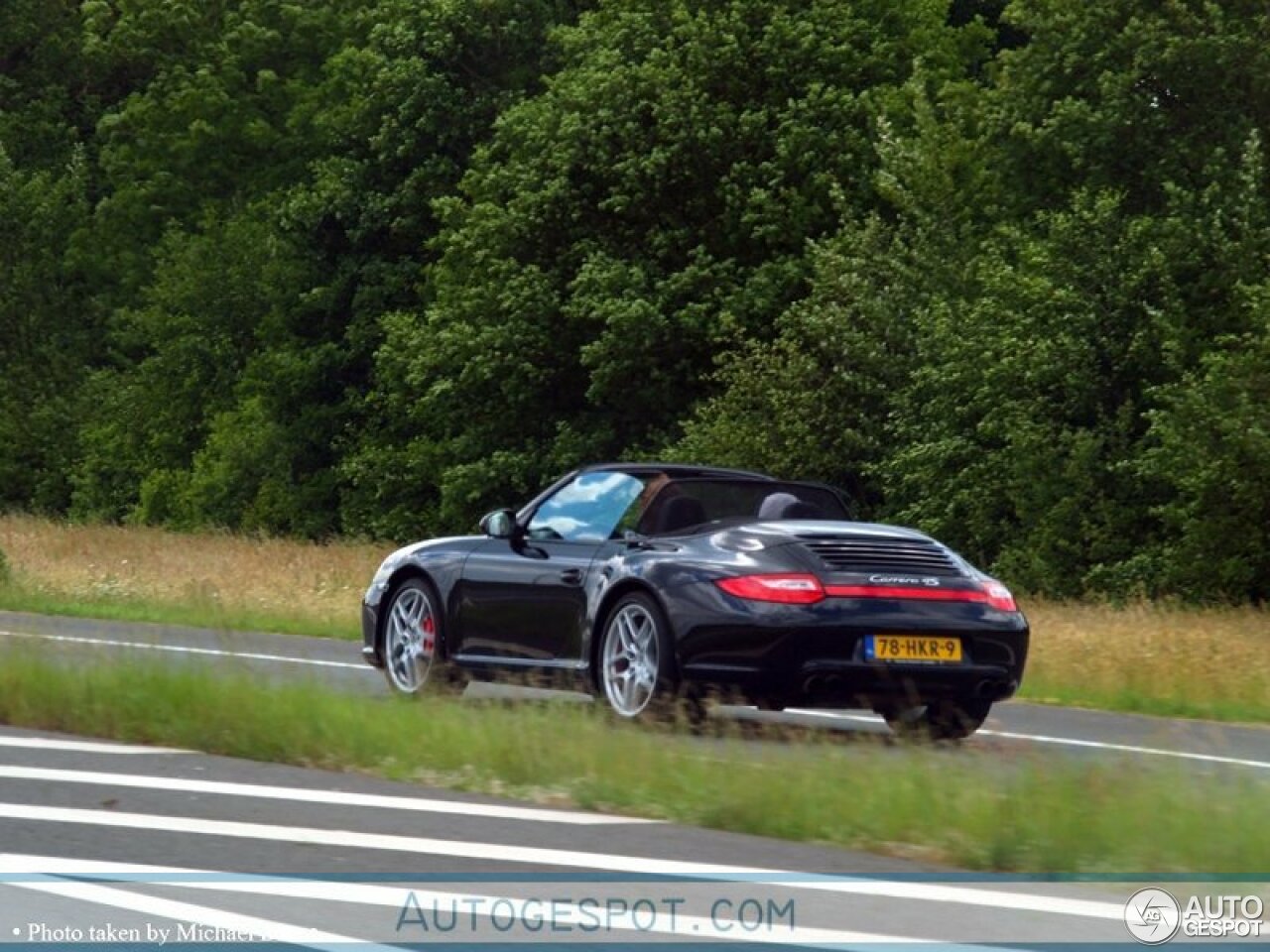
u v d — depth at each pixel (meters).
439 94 115.75
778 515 25.61
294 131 130.12
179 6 134.62
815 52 91.00
